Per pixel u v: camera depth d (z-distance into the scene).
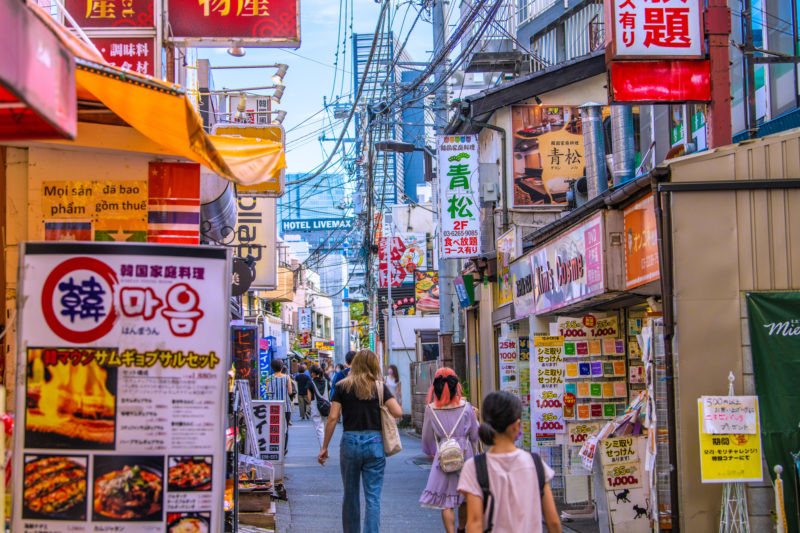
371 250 31.34
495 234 17.58
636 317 9.83
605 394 9.88
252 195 12.07
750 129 9.66
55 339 4.32
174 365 4.40
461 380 18.53
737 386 6.53
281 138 12.92
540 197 16.69
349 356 10.50
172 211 6.02
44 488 4.25
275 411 11.23
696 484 6.47
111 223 5.96
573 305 9.53
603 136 14.59
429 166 25.52
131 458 4.31
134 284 4.40
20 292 4.33
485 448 9.31
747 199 6.67
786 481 6.43
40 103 2.90
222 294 4.51
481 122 16.84
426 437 7.72
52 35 3.04
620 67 7.56
